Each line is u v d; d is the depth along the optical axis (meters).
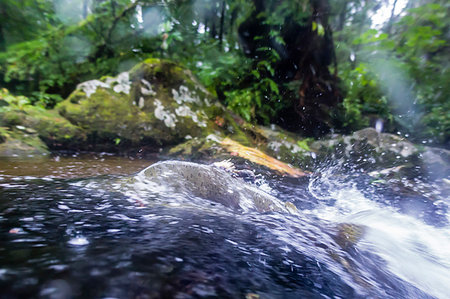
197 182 1.93
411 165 4.54
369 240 1.44
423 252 1.45
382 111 8.09
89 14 6.75
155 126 4.73
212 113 5.39
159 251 0.86
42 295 0.56
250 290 0.73
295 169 4.16
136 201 1.47
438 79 7.69
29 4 6.12
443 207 2.74
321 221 1.72
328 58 7.03
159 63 5.25
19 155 3.23
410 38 7.18
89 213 1.17
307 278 0.87
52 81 6.00
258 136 5.58
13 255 0.71
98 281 0.64
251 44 7.18
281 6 6.32
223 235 1.13
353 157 5.40
